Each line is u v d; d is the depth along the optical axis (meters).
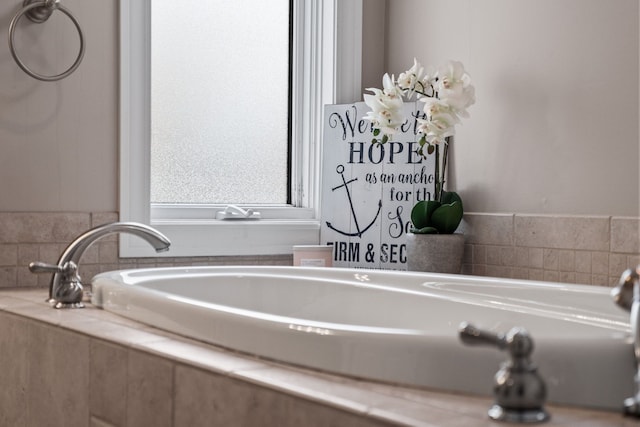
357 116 3.00
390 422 0.97
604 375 1.09
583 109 2.40
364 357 1.20
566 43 2.45
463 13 2.81
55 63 2.49
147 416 1.37
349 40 3.10
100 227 2.11
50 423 1.68
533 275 2.53
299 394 1.09
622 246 2.28
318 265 2.78
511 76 2.63
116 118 2.62
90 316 1.78
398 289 2.21
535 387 0.98
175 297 1.62
